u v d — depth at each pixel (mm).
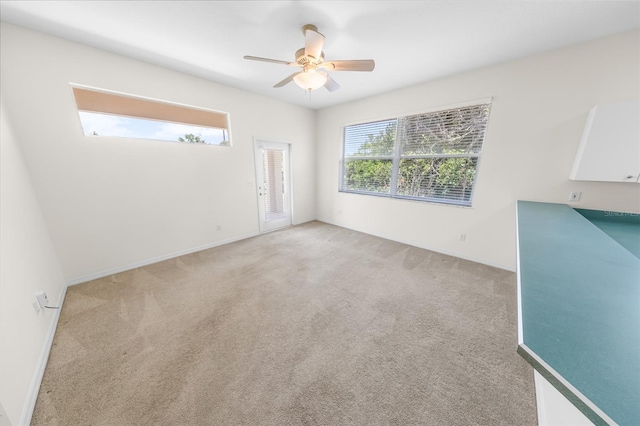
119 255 2688
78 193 2346
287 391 1312
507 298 2199
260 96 3738
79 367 1448
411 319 1915
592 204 2227
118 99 2477
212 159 3342
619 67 1957
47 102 2090
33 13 1741
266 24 1874
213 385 1341
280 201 4469
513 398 1269
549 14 1708
